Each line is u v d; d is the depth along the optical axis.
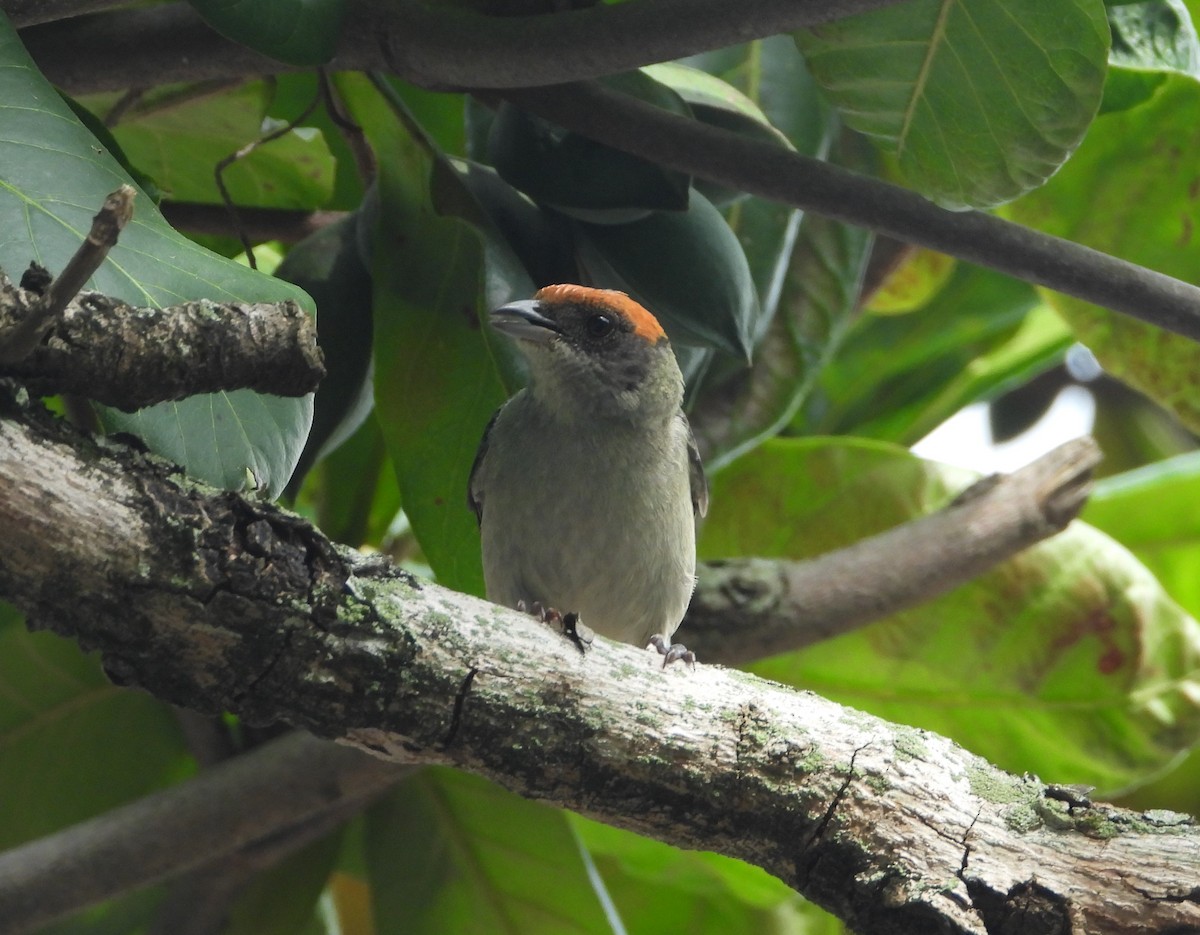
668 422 8.89
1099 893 5.37
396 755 5.39
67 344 4.57
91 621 4.83
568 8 6.40
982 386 11.73
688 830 5.67
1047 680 9.52
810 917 10.37
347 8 6.14
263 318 4.79
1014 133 6.47
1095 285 6.32
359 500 8.77
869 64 6.43
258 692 5.09
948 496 9.73
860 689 9.76
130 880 7.74
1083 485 8.95
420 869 8.86
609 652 5.68
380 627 5.16
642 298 6.79
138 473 4.82
